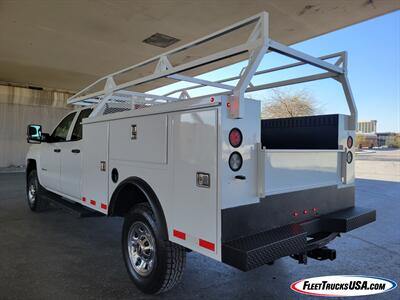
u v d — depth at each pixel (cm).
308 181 278
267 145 434
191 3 695
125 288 306
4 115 1530
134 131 299
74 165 433
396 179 1352
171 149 253
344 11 711
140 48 986
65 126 505
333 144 340
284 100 1591
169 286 277
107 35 885
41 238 464
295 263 377
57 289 303
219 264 370
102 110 414
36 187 601
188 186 237
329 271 355
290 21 763
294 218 266
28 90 1591
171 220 255
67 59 1116
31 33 875
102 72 1291
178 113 247
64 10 736
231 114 215
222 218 213
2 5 710
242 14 739
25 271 345
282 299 289
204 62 274
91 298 286
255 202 232
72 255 395
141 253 301
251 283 322
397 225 575
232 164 218
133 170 301
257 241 219
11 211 636
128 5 709
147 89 1496
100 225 538
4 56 1088
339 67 330
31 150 638
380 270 361
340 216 296
